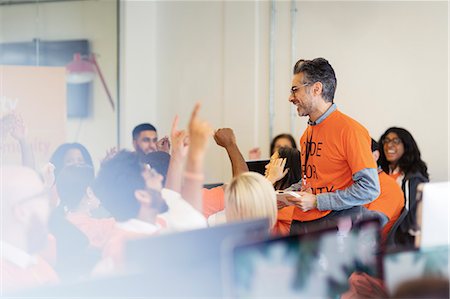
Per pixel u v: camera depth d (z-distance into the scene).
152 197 1.93
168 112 5.70
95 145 5.52
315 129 2.77
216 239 1.42
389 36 4.51
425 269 1.61
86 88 5.51
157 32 5.77
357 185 2.59
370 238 1.71
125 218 1.85
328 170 2.71
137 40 5.75
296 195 2.60
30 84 4.86
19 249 1.84
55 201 2.38
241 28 5.19
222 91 5.34
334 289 1.57
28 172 1.95
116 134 5.68
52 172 2.96
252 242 1.38
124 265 1.30
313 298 1.51
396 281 1.59
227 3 5.26
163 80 5.75
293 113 4.93
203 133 2.16
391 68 4.51
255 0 5.11
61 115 5.00
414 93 4.43
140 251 1.31
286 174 2.96
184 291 1.33
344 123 2.65
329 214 2.62
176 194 2.02
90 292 1.21
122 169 1.94
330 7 4.75
